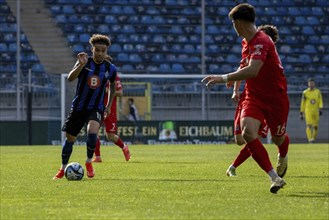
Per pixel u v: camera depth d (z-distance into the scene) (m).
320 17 120.19
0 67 106.88
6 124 85.38
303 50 116.56
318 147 76.00
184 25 115.62
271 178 24.61
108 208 20.91
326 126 98.44
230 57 113.06
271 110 25.67
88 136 32.72
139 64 110.62
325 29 119.12
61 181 30.67
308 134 93.25
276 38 31.39
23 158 51.94
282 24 119.06
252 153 24.92
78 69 31.67
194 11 117.38
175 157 54.06
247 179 31.81
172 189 26.78
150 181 30.73
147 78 91.50
